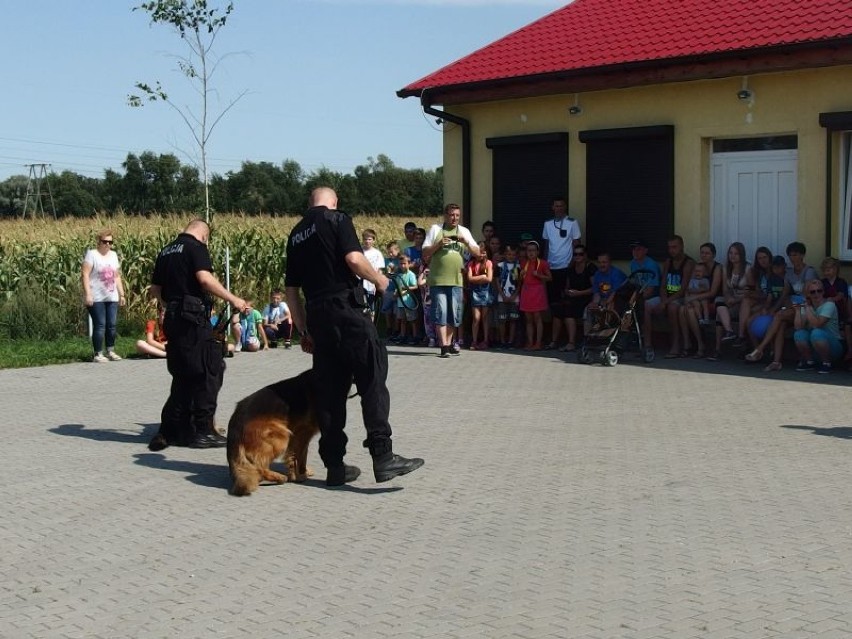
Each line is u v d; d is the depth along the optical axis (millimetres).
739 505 7086
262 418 7816
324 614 5320
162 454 9273
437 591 5590
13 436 10094
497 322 15938
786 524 6617
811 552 6051
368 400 7660
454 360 14727
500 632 4988
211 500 7684
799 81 14211
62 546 6656
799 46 13523
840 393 11430
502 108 17375
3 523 7195
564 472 8125
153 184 46625
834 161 14023
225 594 5676
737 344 13953
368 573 5934
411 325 17516
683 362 14039
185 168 46281
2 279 19719
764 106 14570
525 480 7918
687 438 9289
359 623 5176
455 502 7375
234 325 16391
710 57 14391
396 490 7762
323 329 7637
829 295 12992
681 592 5453
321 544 6523
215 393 9516
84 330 19078
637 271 14469
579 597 5422
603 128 16219
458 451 8953
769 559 5945
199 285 9359
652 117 15719
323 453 7902
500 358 14867
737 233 15273
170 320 9344
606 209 16328
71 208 55188
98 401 12047
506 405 11133
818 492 7387
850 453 8594
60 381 13648
